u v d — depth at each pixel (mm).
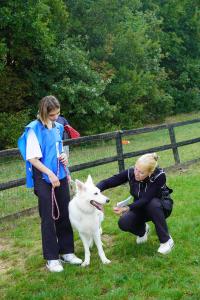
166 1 30359
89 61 20672
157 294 4266
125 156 9281
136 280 4547
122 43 22406
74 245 5797
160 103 25719
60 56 18297
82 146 11484
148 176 5043
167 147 10461
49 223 4934
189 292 4254
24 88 17922
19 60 17875
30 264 5328
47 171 4773
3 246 6121
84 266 5031
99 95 19344
